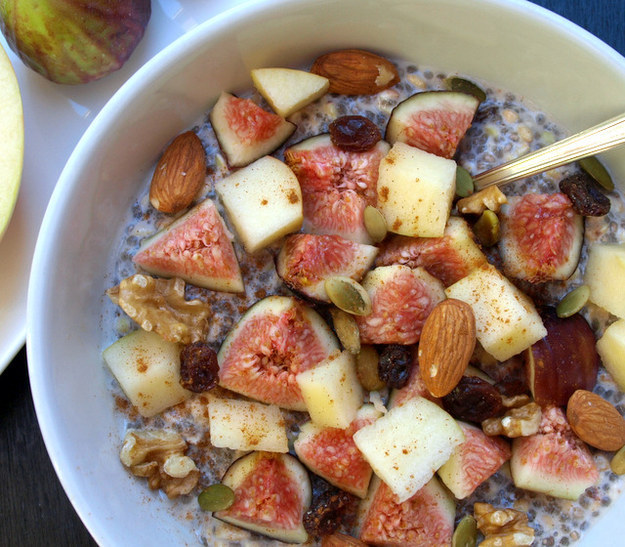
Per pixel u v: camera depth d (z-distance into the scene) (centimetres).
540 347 28
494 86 29
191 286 28
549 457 28
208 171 29
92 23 28
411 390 28
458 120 28
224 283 28
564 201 28
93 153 27
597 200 28
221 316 28
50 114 30
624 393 29
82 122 31
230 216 28
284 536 28
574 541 28
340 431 28
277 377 28
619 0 31
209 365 27
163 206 28
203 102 28
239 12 27
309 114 29
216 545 28
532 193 28
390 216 28
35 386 26
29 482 31
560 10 31
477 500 28
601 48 26
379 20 27
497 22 27
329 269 28
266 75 28
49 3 28
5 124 29
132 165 28
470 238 28
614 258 28
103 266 29
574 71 27
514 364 28
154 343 28
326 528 27
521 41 27
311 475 28
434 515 28
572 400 27
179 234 28
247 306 28
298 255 27
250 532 28
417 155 28
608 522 28
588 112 28
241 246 28
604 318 29
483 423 28
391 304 28
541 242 28
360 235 28
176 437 28
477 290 28
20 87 30
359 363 28
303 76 28
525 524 28
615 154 28
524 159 28
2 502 31
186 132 28
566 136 29
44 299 26
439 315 27
